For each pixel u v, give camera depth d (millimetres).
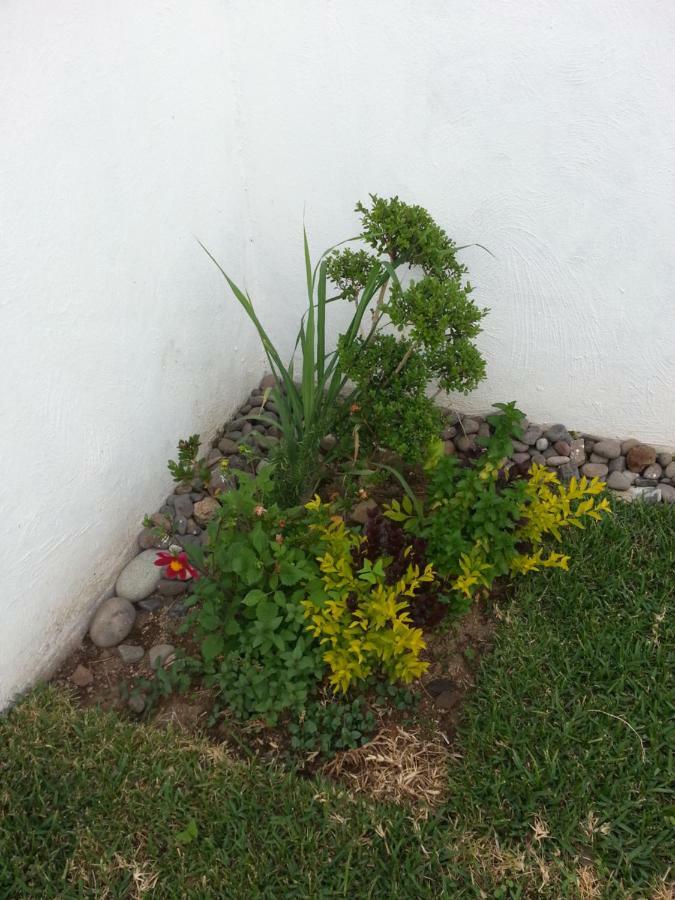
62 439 2521
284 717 2520
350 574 2498
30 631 2557
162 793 2297
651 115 2605
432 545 2678
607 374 3229
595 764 2297
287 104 3102
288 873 2131
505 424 3018
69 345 2471
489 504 2584
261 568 2418
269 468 2639
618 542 2922
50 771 2369
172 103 2770
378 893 2080
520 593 2803
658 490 3189
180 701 2604
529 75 2676
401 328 2678
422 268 3037
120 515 2947
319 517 2643
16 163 2119
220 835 2215
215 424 3572
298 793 2279
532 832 2189
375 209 2766
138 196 2680
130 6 2455
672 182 2697
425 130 2930
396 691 2553
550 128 2750
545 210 2922
